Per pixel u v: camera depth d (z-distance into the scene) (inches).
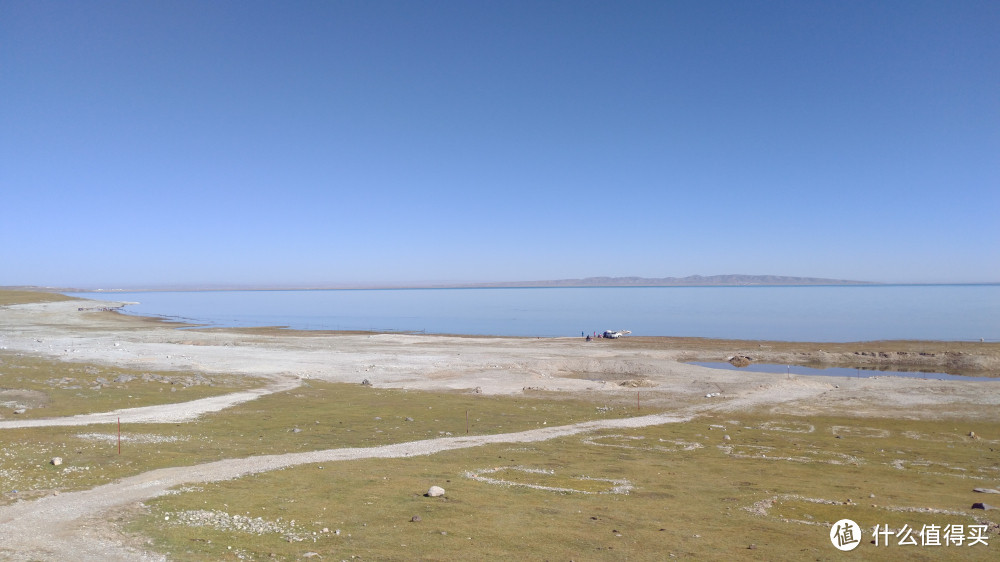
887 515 874.1
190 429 1509.6
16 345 3769.7
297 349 3863.2
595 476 1138.0
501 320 7583.7
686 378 2812.5
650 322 6919.3
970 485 1112.8
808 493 1021.2
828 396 2282.2
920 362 3405.5
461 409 1993.1
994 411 1952.5
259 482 999.0
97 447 1239.5
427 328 6348.4
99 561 620.7
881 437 1643.7
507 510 863.7
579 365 3233.3
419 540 711.1
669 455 1385.3
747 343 4200.3
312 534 725.3
